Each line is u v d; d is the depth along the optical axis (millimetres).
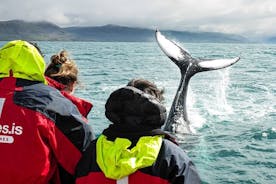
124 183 3072
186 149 9328
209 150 9445
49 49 66250
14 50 3670
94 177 3164
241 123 12195
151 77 23766
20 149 3342
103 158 3172
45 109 3492
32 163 3346
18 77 3639
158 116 3188
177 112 10469
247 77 24938
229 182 7828
